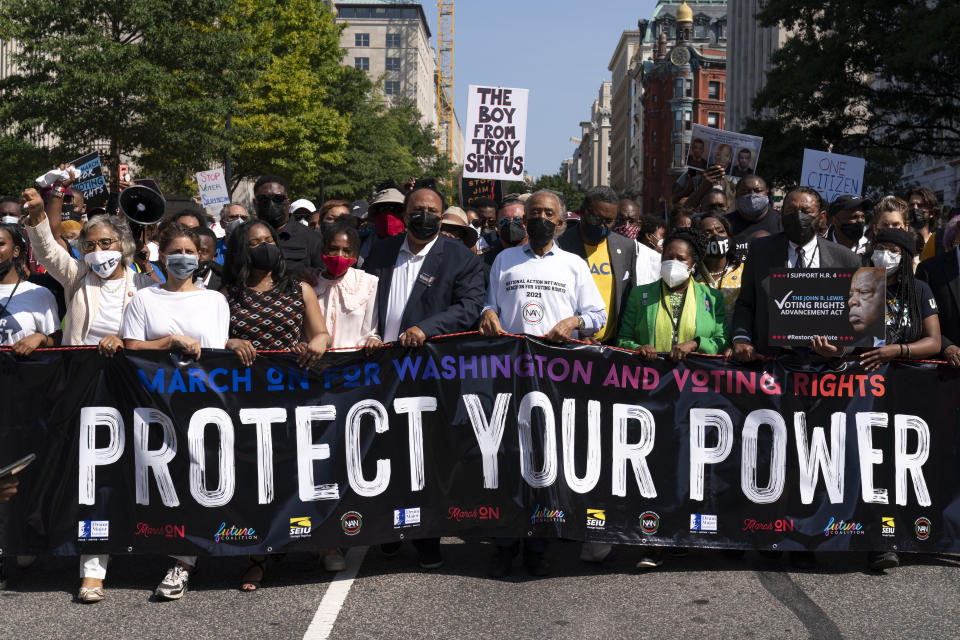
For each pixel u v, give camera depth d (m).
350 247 5.49
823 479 5.42
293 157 32.56
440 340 5.28
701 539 5.36
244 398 5.11
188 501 5.03
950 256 5.88
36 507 4.99
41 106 23.17
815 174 10.97
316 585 5.07
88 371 5.05
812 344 5.17
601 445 5.33
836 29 25.89
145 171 27.22
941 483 5.49
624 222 9.11
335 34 32.66
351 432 5.19
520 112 9.79
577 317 5.42
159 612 4.65
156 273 6.41
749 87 68.75
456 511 5.25
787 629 4.39
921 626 4.43
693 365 5.41
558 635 4.30
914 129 27.81
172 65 24.42
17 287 5.54
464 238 7.78
